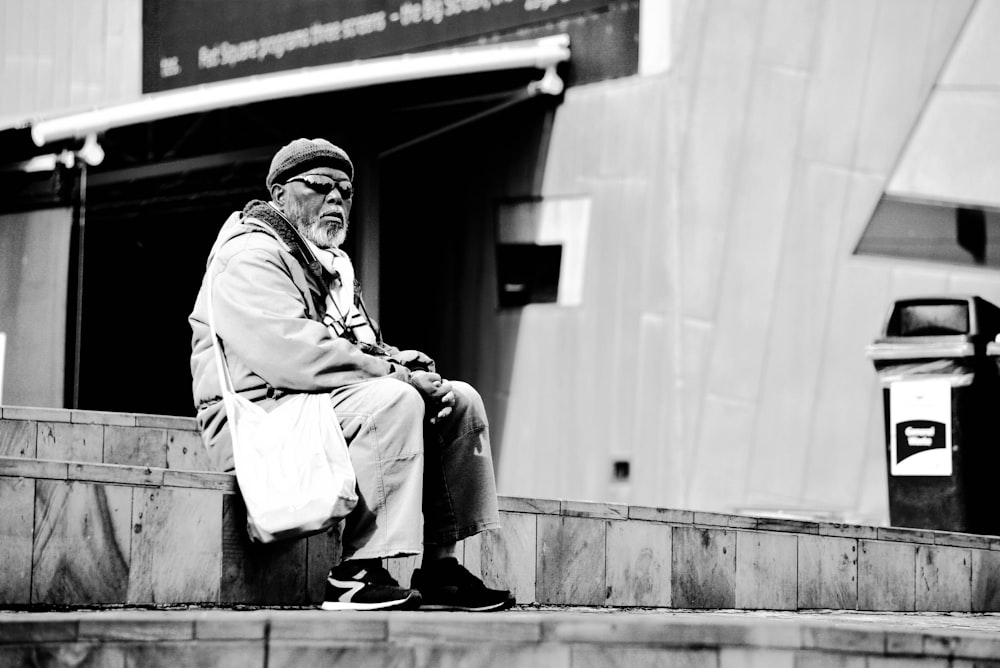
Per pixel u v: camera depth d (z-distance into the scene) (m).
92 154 18.45
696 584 7.92
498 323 17.30
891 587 9.20
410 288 18.09
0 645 3.99
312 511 5.27
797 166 15.41
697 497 15.52
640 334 16.12
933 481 11.44
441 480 5.75
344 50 18.66
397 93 17.11
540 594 7.07
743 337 15.50
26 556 5.07
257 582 5.77
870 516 14.69
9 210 19.75
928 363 11.55
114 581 5.30
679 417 15.71
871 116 15.11
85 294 24.08
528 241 17.12
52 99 21.30
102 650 4.14
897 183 14.93
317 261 5.88
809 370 15.16
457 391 5.79
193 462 9.50
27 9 21.58
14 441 8.65
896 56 15.03
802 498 15.03
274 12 19.31
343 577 5.42
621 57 16.50
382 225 18.39
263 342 5.54
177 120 18.88
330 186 6.03
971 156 14.61
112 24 20.94
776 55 15.59
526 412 16.92
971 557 9.88
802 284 15.27
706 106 15.90
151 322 24.89
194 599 5.54
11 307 19.86
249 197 21.05
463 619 4.41
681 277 15.88
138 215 22.30
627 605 7.53
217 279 5.72
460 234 17.72
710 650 4.57
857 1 15.23
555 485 16.59
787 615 7.83
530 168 17.12
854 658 4.69
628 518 7.56
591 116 16.67
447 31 17.77
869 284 14.96
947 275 14.61
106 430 9.09
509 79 16.92
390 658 4.34
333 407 5.51
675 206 15.98
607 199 16.50
